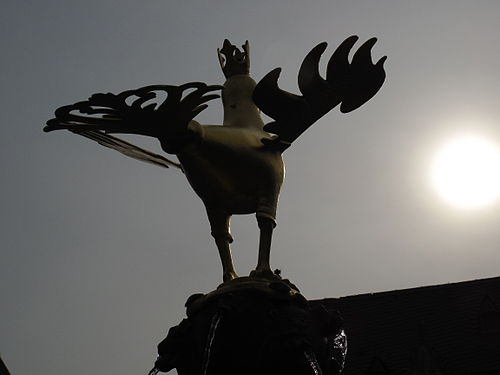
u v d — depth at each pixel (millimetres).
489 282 30547
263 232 8703
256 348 7715
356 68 9367
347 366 28625
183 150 8781
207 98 8531
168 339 8180
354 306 31250
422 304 30422
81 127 8883
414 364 27469
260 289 7969
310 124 9297
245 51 10109
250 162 8820
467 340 28203
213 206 9055
